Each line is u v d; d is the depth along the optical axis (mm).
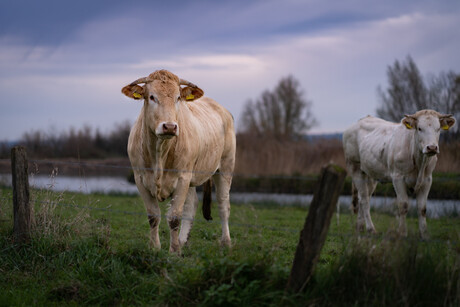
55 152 29219
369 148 8797
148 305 4195
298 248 3775
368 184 9664
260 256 4168
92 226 5934
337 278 3828
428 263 3783
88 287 4539
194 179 6324
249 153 22125
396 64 28609
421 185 7582
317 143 23266
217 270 4086
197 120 6320
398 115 28469
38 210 5836
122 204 11945
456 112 25328
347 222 8672
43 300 4418
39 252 5270
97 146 35844
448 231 4336
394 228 3969
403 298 3539
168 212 5750
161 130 5039
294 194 18828
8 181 13883
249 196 17500
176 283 4113
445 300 3557
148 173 5598
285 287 3840
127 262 5035
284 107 54344
